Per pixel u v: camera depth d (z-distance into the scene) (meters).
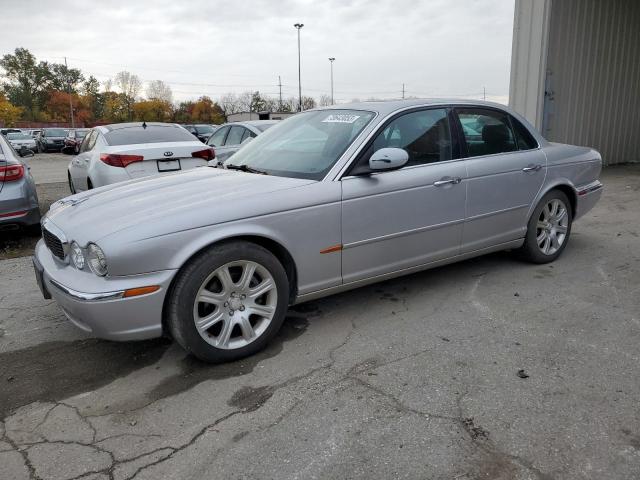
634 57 11.68
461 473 2.12
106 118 89.81
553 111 9.83
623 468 2.12
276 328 3.26
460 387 2.75
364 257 3.57
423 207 3.77
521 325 3.50
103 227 2.90
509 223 4.39
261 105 80.81
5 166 5.77
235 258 3.01
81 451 2.35
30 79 91.88
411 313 3.76
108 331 2.81
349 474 2.14
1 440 2.45
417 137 3.83
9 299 4.36
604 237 5.72
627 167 11.48
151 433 2.46
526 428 2.39
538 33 9.09
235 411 2.62
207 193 3.24
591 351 3.11
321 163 3.54
